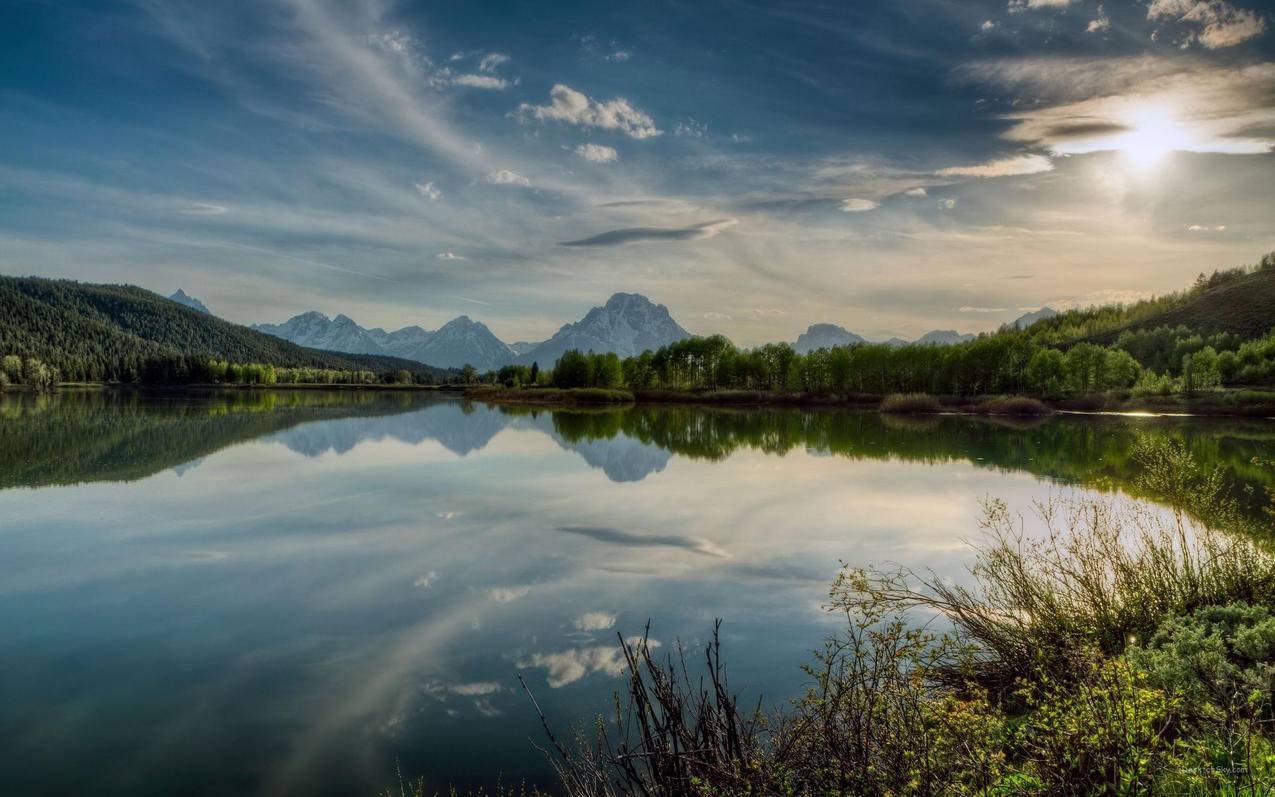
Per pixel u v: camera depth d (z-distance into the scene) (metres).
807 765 4.88
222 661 10.71
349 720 8.72
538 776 7.29
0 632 12.02
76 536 18.95
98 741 8.34
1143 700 4.48
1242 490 22.42
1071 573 8.71
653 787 5.15
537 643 11.10
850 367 104.06
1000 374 96.50
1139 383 89.88
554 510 22.06
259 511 22.17
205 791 7.31
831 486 26.11
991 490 24.53
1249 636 6.08
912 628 10.27
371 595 13.80
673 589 13.72
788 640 10.67
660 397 108.56
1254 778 3.98
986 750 4.44
